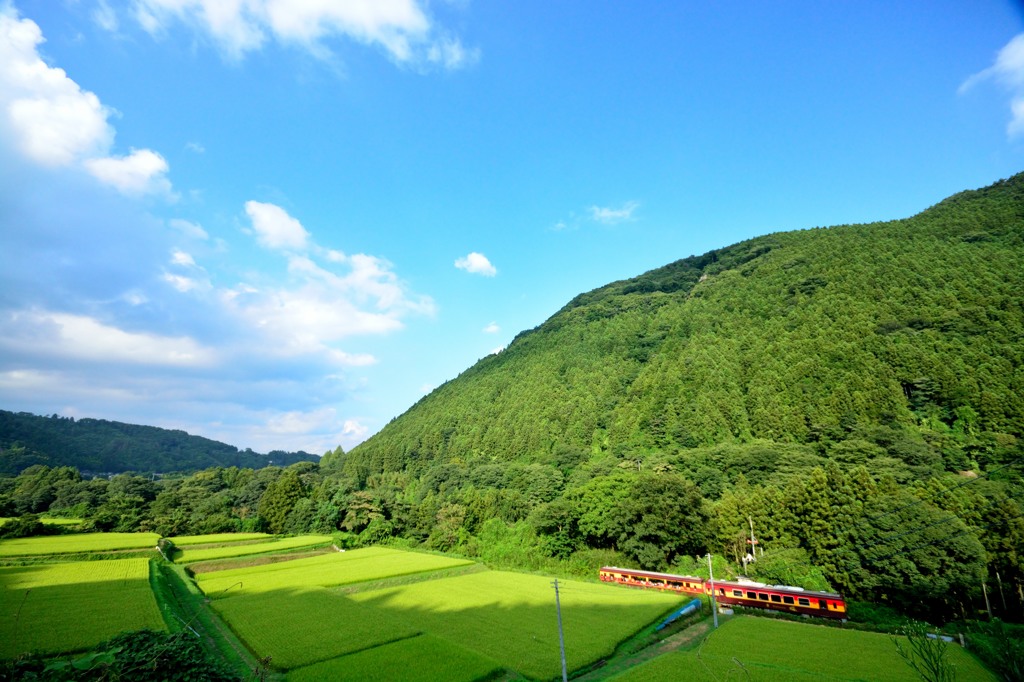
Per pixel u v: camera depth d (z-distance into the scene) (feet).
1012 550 152.05
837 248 545.03
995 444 252.01
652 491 221.46
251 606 159.84
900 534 157.89
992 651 113.09
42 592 155.84
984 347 317.42
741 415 362.33
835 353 368.89
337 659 113.09
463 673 104.99
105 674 69.92
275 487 384.88
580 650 124.57
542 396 536.83
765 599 168.76
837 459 266.77
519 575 223.92
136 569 192.85
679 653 122.62
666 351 510.17
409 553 284.82
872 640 133.90
